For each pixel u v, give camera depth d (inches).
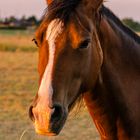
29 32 2075.5
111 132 189.8
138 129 188.1
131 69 190.7
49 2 184.2
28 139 419.8
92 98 188.4
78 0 175.6
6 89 729.0
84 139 418.6
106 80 186.9
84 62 171.3
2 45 1636.3
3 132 446.0
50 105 160.7
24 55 1470.2
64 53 167.6
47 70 166.6
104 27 185.8
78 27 169.3
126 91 188.7
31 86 765.9
